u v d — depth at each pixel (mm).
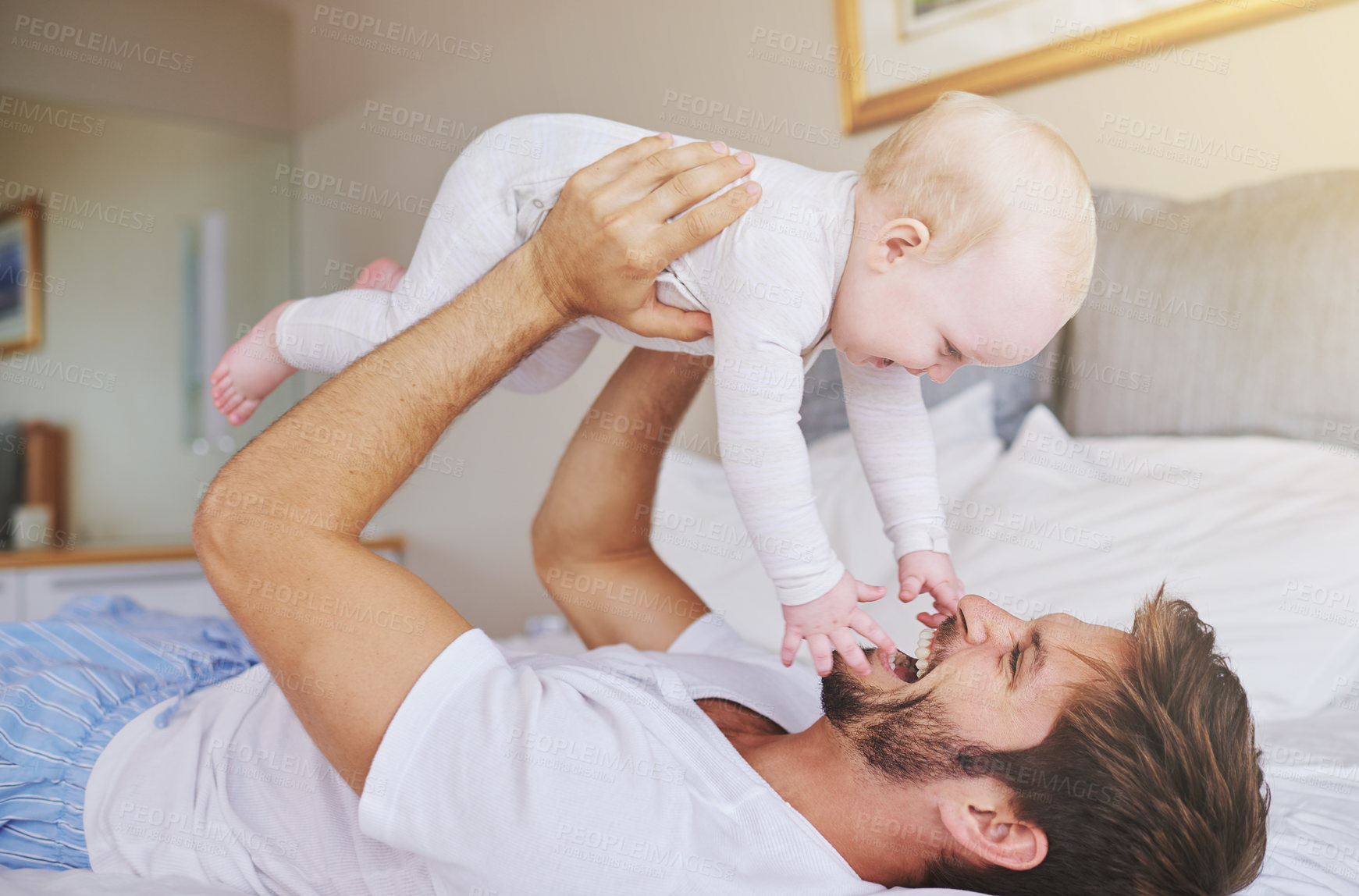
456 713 656
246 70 3762
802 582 831
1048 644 732
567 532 1164
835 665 809
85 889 716
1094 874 670
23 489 3488
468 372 776
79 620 1131
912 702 741
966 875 713
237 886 776
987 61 1891
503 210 968
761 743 839
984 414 1775
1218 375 1519
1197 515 1286
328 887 757
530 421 2930
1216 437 1516
